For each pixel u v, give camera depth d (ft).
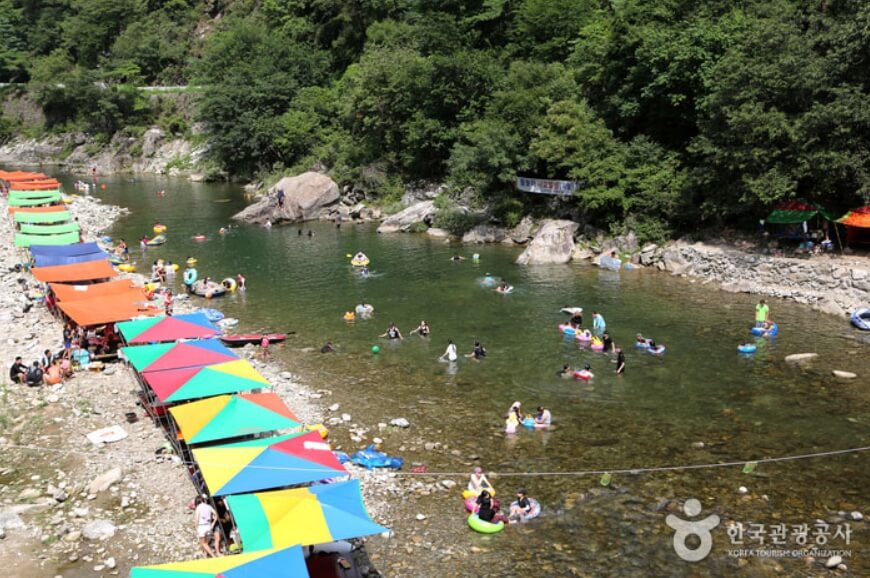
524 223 201.16
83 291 132.77
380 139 267.39
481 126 207.10
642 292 152.25
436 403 100.58
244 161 336.29
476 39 270.46
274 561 53.93
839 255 150.10
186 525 70.95
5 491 76.54
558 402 100.58
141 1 502.79
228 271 176.76
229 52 369.71
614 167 184.24
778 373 108.27
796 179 149.59
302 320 138.31
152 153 404.98
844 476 79.56
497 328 131.95
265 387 91.76
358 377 110.32
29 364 110.52
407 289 158.40
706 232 174.40
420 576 63.87
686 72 177.99
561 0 244.83
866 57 142.82
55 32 509.35
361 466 82.94
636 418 94.94
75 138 437.17
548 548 67.82
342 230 228.22
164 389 88.22
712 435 89.76
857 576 62.85
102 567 64.34
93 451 85.10
